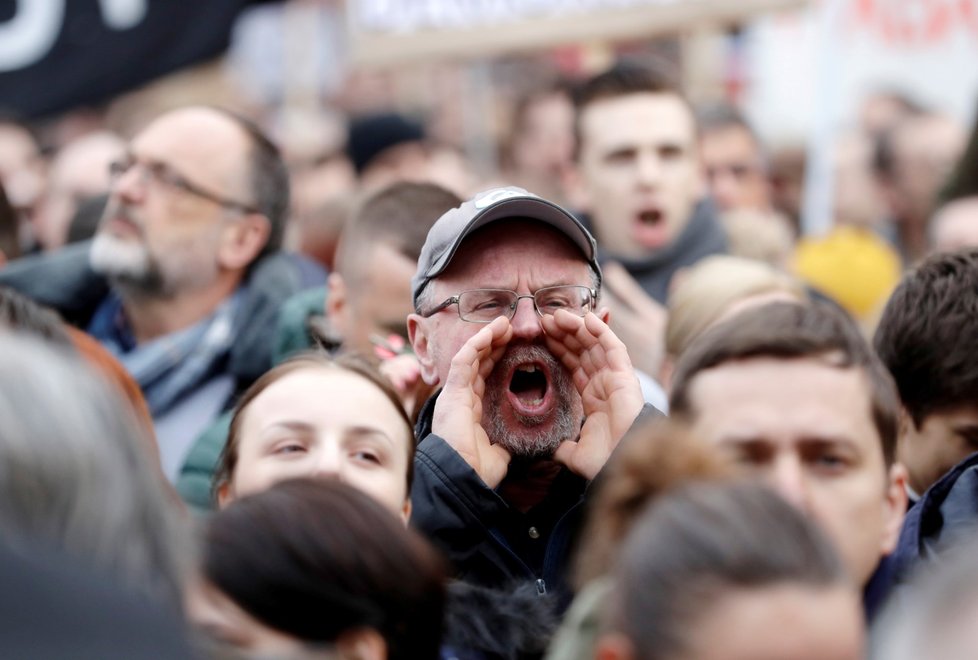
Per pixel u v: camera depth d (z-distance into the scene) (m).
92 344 11.12
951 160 21.02
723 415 8.26
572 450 9.86
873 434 8.37
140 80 19.45
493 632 8.54
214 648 6.57
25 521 5.27
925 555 8.92
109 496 5.49
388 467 9.52
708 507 6.34
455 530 9.51
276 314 14.48
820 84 20.59
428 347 10.38
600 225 17.22
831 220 20.28
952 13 20.88
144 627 4.90
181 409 14.34
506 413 9.98
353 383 9.66
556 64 31.69
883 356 10.66
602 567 7.56
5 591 4.76
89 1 19.47
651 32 18.84
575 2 18.92
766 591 6.09
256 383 9.92
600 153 17.19
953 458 10.45
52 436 5.42
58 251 16.56
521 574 9.58
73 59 19.45
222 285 14.94
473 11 19.08
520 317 10.05
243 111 32.66
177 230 14.80
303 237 18.61
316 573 6.84
